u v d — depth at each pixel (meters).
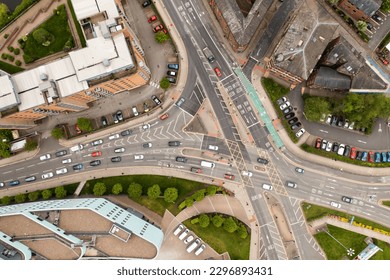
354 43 157.00
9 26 155.75
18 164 157.62
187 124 156.50
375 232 154.62
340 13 156.25
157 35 150.00
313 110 146.38
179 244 154.25
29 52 155.50
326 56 143.50
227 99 156.38
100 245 130.62
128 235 129.62
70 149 156.88
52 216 132.50
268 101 155.75
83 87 129.50
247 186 156.12
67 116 156.88
